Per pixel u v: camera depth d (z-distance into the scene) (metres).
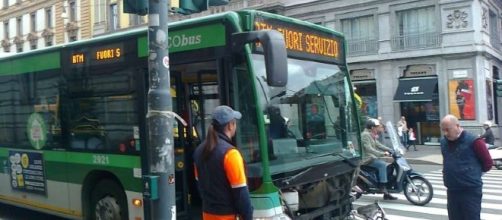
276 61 4.84
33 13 49.34
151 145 5.23
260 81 5.35
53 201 7.58
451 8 24.75
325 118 6.29
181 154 6.54
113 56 6.66
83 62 7.08
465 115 24.53
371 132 10.16
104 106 6.77
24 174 8.16
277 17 5.72
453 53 24.70
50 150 7.60
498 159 17.27
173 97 6.57
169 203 5.22
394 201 10.54
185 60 5.79
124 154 6.45
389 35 26.69
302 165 5.66
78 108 7.16
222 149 4.02
